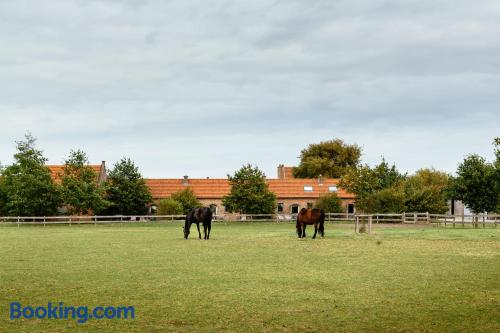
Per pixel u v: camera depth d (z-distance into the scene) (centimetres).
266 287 1761
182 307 1480
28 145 6425
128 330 1257
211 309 1456
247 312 1423
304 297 1603
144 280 1897
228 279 1912
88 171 6525
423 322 1323
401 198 5631
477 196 5441
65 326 1291
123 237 3975
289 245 3194
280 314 1403
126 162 6819
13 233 4522
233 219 6725
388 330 1258
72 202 6344
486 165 5447
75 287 1767
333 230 4528
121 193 6712
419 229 4484
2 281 1884
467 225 5131
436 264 2292
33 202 6194
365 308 1467
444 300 1562
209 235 4031
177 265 2278
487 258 2502
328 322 1326
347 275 1997
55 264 2327
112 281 1877
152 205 7688
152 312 1424
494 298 1587
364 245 3169
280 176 9494
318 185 8100
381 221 5503
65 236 4112
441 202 6072
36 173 6297
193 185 8050
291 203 7888
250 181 6731
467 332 1234
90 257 2591
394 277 1952
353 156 10100
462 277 1952
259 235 4106
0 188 6556
